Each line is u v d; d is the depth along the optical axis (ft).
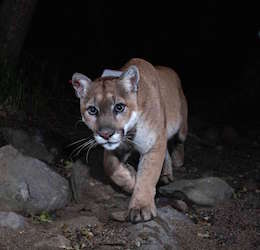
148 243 5.32
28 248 5.05
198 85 15.14
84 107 5.75
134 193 5.88
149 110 5.96
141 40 15.17
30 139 7.48
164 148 6.17
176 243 5.50
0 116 8.13
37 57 12.25
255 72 13.44
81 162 7.10
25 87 9.11
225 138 10.28
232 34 15.83
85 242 5.31
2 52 9.29
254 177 7.98
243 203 6.75
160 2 15.29
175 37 15.56
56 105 9.41
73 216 5.96
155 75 6.59
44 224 5.62
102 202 6.44
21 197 5.77
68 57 13.51
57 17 14.12
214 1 15.58
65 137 8.07
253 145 10.09
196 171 7.99
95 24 14.33
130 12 15.03
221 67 15.71
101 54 14.20
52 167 7.29
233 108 12.73
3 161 6.02
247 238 5.78
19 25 9.31
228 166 8.49
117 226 5.68
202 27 15.74
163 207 6.20
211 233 5.87
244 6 15.56
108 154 6.26
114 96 5.59
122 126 5.62
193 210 6.49
